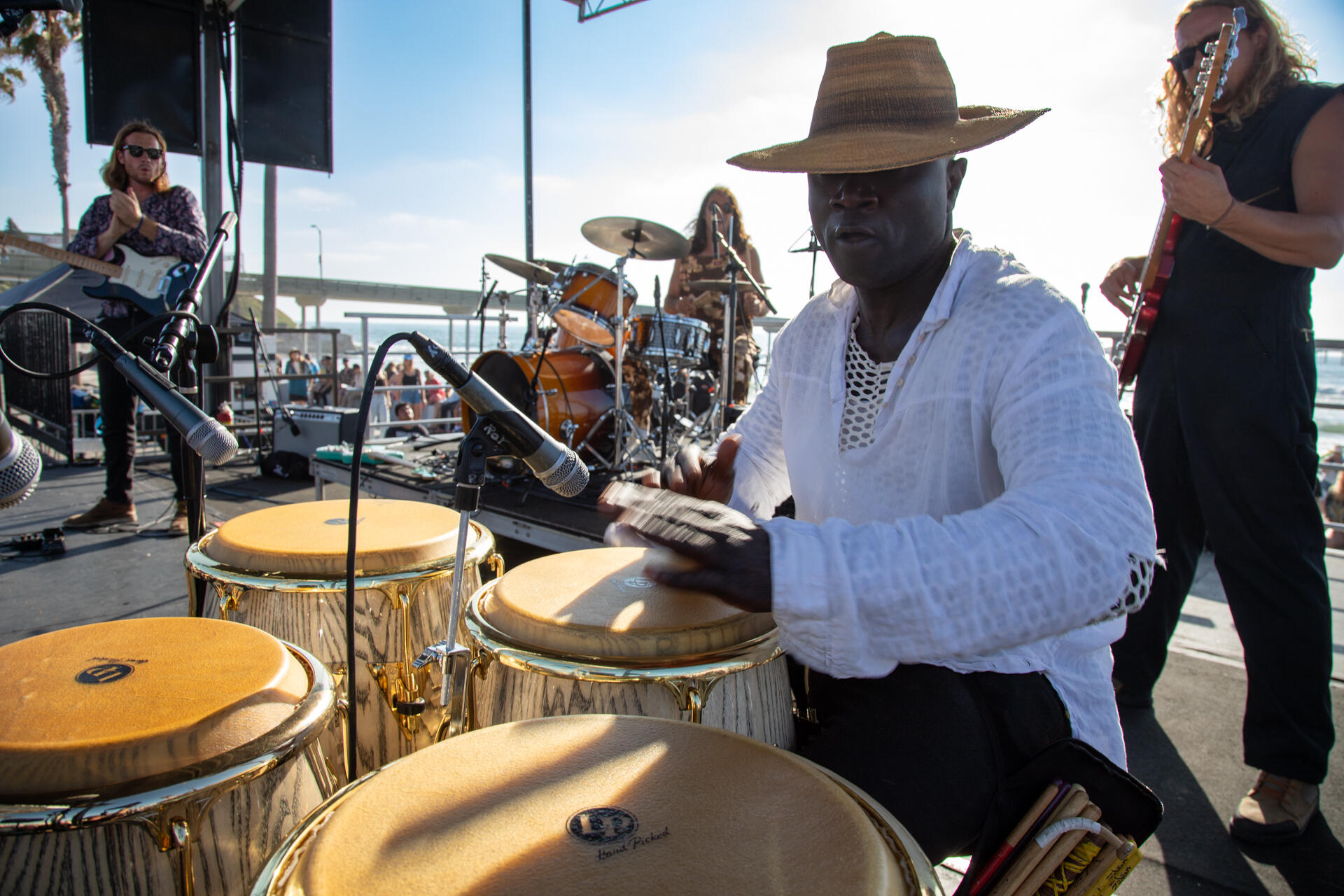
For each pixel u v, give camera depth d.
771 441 1.50
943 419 1.09
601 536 3.03
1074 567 0.81
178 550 3.79
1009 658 1.07
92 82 5.60
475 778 0.79
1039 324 1.01
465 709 1.12
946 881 1.65
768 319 6.73
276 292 13.14
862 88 1.09
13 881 0.76
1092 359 0.99
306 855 0.67
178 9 5.80
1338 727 2.22
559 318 4.93
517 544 3.90
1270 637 1.79
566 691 1.02
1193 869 1.68
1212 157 1.90
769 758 0.84
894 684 1.11
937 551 0.82
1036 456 0.93
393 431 8.39
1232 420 1.81
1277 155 1.77
